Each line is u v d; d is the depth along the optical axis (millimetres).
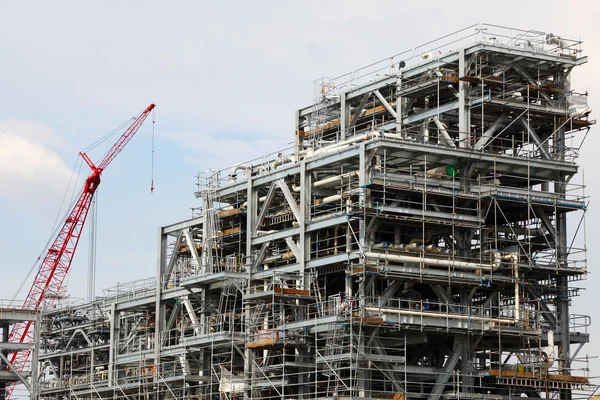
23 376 147250
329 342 123188
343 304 121688
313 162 130250
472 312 125750
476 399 122062
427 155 125375
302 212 130750
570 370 129000
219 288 140375
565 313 130500
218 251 146875
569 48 132500
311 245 132625
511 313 129500
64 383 167250
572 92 132750
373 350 120750
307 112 146750
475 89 129750
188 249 150625
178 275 150375
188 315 149500
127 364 153500
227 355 140000
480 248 126312
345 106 141375
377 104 142875
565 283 131000
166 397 145000
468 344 123688
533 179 131375
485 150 132125
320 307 126688
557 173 131125
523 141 132125
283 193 135875
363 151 123062
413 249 123125
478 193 126188
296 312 128500
